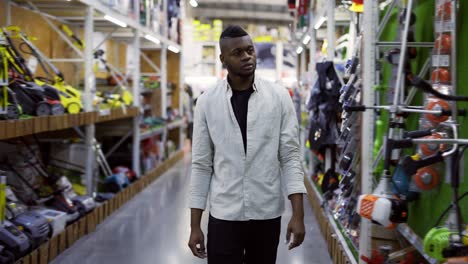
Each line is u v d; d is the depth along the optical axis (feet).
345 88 12.63
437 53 8.07
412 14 9.43
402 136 7.41
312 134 15.80
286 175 6.95
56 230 13.07
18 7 17.47
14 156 14.70
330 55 15.75
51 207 14.62
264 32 41.11
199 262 12.76
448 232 6.42
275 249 7.04
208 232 7.09
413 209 9.73
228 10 44.32
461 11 7.92
